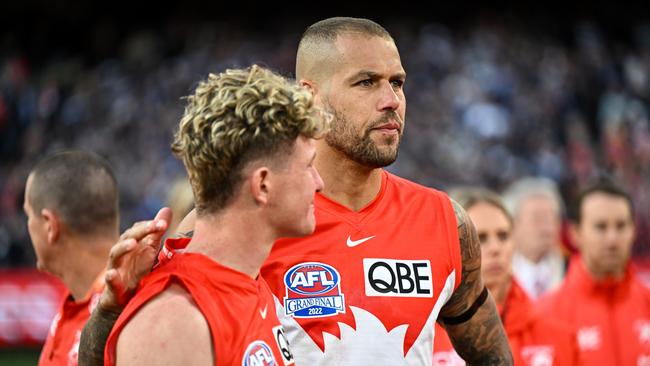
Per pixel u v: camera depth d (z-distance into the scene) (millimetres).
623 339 5801
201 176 2441
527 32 27500
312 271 3164
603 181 5988
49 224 3727
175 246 2600
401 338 3148
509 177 19531
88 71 24281
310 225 2518
